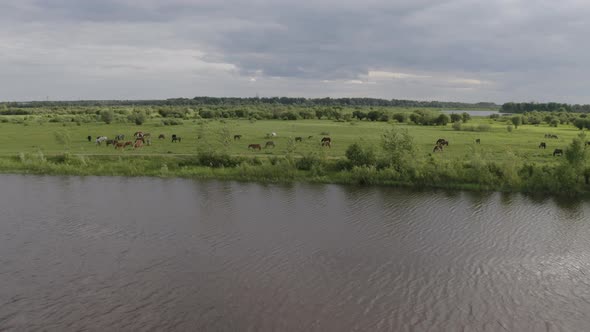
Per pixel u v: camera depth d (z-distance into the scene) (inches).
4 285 963.3
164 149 2484.0
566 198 1668.3
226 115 5964.6
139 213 1478.8
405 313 867.4
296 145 2652.6
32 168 2107.5
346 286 968.3
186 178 2001.7
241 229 1322.6
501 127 4301.2
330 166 2079.2
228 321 832.9
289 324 825.5
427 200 1642.5
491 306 898.1
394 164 1982.0
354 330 810.2
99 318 840.9
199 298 913.5
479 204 1588.3
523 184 1771.7
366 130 3705.7
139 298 914.1
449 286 975.6
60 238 1240.2
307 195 1717.5
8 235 1259.2
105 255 1125.7
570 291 960.9
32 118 5004.9
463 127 3846.0
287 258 1111.6
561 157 2073.1
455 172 1865.2
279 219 1421.0
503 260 1107.9
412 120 4832.7
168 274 1021.2
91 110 7224.4
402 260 1104.2
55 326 815.7
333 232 1298.0
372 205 1578.5
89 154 2331.4
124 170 2073.1
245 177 1985.7
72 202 1601.9
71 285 967.0
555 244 1210.0
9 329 804.0
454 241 1230.3
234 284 974.4
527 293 949.8
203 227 1339.8
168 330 804.0
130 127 3922.2
